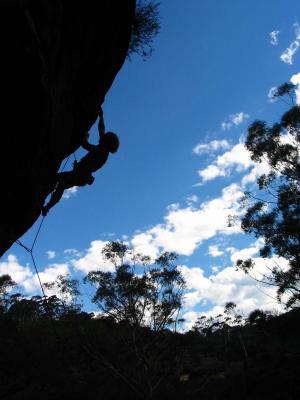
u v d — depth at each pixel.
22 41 5.20
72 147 7.72
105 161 7.60
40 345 35.78
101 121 7.73
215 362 42.62
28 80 5.47
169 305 35.12
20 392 31.72
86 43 6.59
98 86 7.38
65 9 6.06
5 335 37.12
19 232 7.19
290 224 25.22
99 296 33.97
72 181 7.55
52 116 6.32
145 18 9.45
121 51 7.29
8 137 5.73
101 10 6.48
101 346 35.16
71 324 38.44
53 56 5.95
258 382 27.73
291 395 25.75
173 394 30.42
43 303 44.25
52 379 32.88
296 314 38.22
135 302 34.09
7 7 4.92
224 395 29.47
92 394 30.69
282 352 33.59
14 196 6.41
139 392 29.95
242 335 51.88
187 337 37.34
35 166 6.55
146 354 33.06
